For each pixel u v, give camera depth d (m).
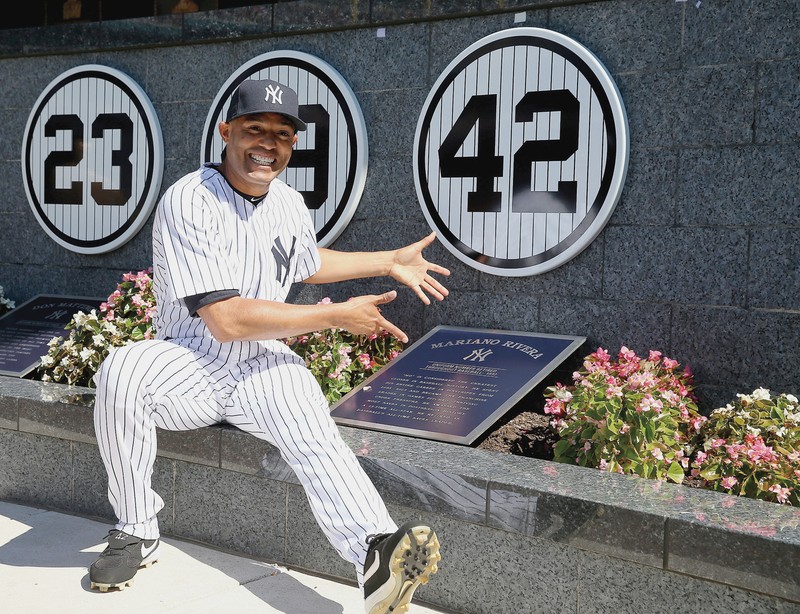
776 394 4.20
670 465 3.72
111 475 3.58
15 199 6.66
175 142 6.00
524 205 4.78
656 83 4.47
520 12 4.83
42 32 6.44
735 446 3.55
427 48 5.12
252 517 3.92
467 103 4.93
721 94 4.30
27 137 6.51
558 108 4.66
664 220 4.47
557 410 3.98
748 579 2.81
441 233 5.04
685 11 4.38
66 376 5.25
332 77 5.33
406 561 2.97
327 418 3.46
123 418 3.49
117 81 6.12
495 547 3.35
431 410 4.20
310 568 3.78
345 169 5.33
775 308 4.20
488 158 4.88
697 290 4.39
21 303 6.64
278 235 3.75
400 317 5.24
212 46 5.86
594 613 3.14
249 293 3.65
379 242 5.31
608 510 3.06
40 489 4.59
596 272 4.66
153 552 3.68
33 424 4.54
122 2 7.02
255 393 3.52
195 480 4.07
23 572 3.70
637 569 3.05
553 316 4.79
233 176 3.64
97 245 6.24
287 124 3.58
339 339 4.81
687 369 4.35
